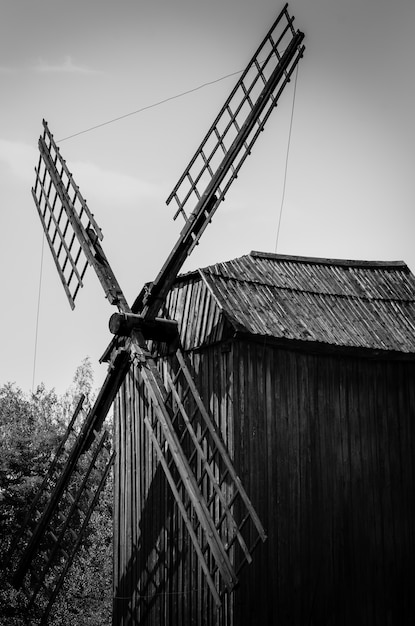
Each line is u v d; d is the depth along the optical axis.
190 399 22.92
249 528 21.31
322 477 22.66
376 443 23.69
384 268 26.59
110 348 23.86
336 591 22.41
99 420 24.73
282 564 21.67
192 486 20.05
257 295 23.20
